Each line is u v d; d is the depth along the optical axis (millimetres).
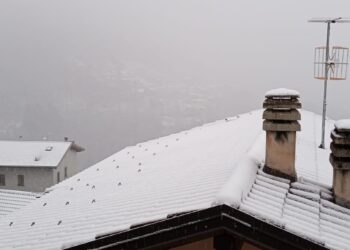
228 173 6043
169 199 5613
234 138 10406
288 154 6176
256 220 4051
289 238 4078
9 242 6379
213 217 4074
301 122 14508
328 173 7770
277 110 6105
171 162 9398
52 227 6512
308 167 7895
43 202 9398
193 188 5832
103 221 5730
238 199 4363
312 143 10844
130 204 6184
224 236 4297
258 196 5254
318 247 4082
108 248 4320
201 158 8562
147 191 6816
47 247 5414
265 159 6328
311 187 6121
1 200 16688
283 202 5383
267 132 6215
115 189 8164
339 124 6008
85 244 4395
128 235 4277
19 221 7957
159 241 4215
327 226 5332
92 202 7453
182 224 4137
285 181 6082
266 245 4098
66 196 9305
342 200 6020
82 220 6242
